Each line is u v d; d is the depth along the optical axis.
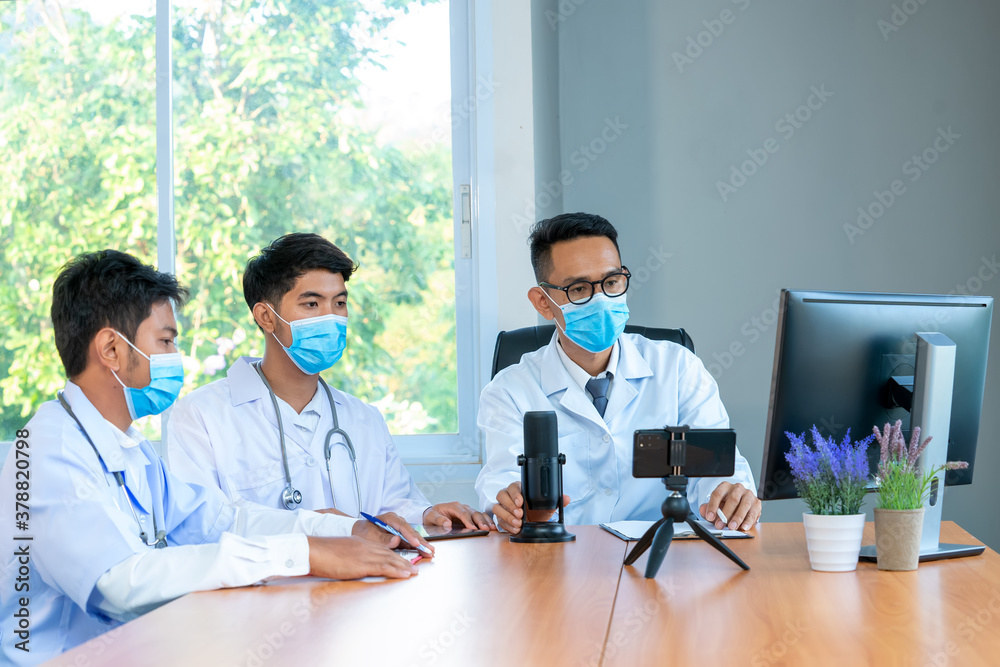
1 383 2.88
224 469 1.99
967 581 1.19
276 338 2.04
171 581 1.21
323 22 2.85
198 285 2.84
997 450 2.66
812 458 1.28
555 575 1.24
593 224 1.93
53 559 1.26
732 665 0.83
